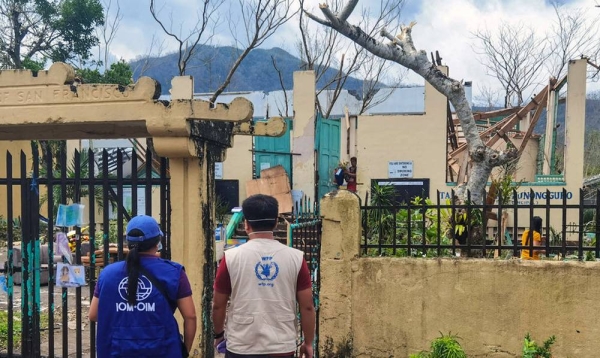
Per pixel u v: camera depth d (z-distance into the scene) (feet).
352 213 19.20
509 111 71.05
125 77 72.43
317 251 20.33
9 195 16.75
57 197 44.65
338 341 19.25
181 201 14.88
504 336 18.25
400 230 23.34
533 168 72.84
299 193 55.31
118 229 15.58
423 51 28.58
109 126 17.31
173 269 11.19
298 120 56.08
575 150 52.24
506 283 18.24
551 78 61.93
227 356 11.66
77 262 16.03
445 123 55.77
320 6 27.35
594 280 17.66
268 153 57.21
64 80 14.75
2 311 27.07
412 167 56.24
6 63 76.89
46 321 25.91
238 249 11.81
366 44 28.40
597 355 17.63
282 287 11.48
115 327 10.74
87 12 78.33
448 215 23.53
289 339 11.48
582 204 18.12
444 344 17.58
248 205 11.81
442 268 18.67
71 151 61.41
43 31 79.36
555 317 17.93
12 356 16.96
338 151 61.16
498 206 18.93
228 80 48.08
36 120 14.88
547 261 18.04
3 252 49.60
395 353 18.93
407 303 18.86
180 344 11.14
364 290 19.12
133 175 15.64
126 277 10.89
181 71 53.01
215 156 16.08
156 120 14.02
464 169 57.98
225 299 11.80
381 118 56.80
